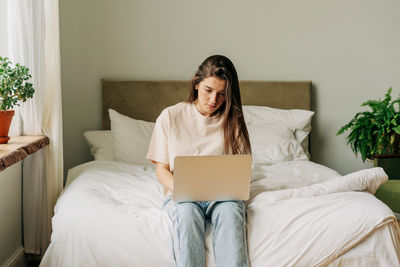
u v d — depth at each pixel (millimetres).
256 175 2207
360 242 1595
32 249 2244
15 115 2090
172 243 1573
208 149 1785
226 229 1514
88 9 3117
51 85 2180
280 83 3365
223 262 1481
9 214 2045
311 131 3535
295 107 3391
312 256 1563
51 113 2186
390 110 3197
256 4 3344
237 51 3363
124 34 3191
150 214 1688
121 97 3158
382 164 3020
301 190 1820
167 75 3283
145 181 2195
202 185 1523
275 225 1605
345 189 1869
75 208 1714
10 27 2008
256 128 3014
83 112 3184
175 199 1554
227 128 1793
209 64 1720
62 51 3100
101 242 1590
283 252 1562
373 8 3480
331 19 3445
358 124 3324
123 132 2846
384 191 2779
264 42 3389
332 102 3531
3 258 1960
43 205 2209
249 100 3348
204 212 1684
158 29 3236
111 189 2025
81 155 3209
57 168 2213
